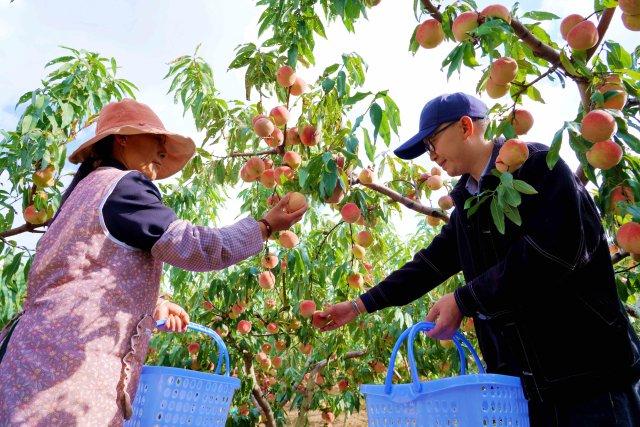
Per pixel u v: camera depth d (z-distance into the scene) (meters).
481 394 1.37
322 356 5.25
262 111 2.85
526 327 1.58
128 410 1.35
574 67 1.69
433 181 3.39
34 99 3.36
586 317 1.53
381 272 4.78
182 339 5.07
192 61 3.37
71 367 1.29
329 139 2.74
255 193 3.96
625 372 1.50
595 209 1.66
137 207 1.47
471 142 1.86
